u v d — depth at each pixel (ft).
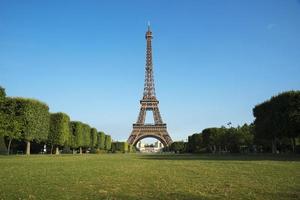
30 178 144.36
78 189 113.60
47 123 524.93
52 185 122.62
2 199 92.73
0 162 265.54
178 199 94.53
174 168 216.74
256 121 512.22
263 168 203.82
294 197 95.66
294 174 161.38
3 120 434.30
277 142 631.56
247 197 96.94
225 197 97.50
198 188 116.47
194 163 279.28
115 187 119.14
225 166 230.89
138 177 154.61
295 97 426.92
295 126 426.92
